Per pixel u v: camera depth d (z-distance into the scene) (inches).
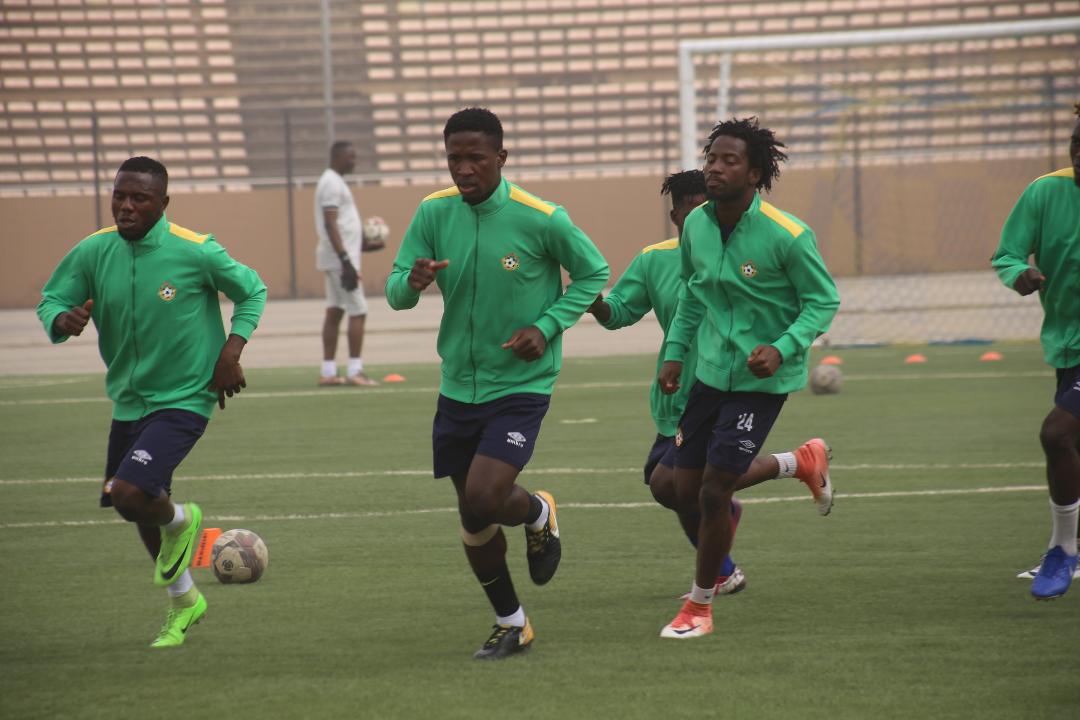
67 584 582.2
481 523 460.1
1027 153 3100.4
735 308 494.0
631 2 3654.0
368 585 574.2
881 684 412.2
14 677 437.1
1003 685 409.1
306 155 3393.2
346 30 3585.1
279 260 3218.5
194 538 491.2
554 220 473.7
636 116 3518.7
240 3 3545.8
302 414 1168.8
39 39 3486.7
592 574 591.2
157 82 3518.7
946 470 837.8
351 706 398.3
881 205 3105.3
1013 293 2635.3
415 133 3452.3
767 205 490.3
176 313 496.4
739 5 3622.0
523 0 3666.3
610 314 568.4
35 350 1964.8
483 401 477.4
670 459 545.0
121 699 409.7
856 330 1995.6
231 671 442.0
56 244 3169.3
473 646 472.7
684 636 477.4
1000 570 580.4
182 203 3189.0
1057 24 1697.8
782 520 700.7
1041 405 1127.6
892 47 3287.4
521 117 3516.2
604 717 382.6
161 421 491.5
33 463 938.1
